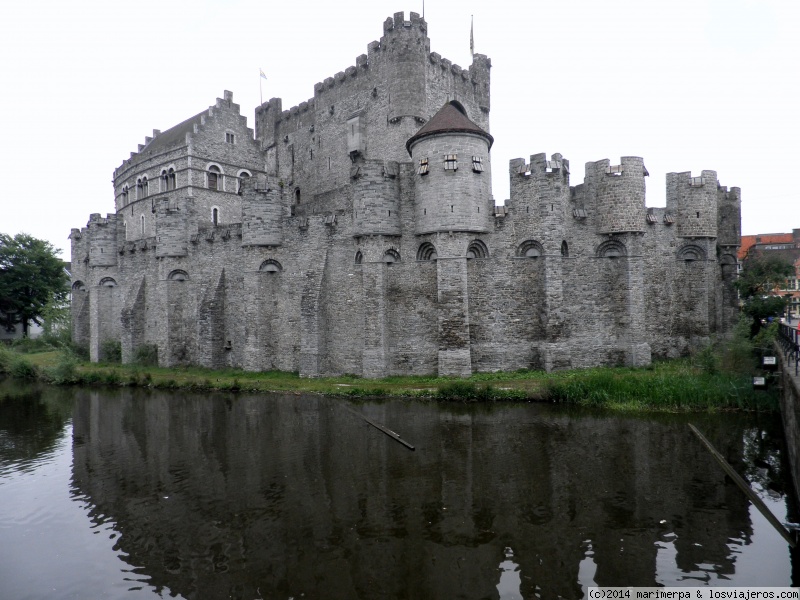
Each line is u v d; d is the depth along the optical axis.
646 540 14.54
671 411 27.17
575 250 37.56
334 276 40.22
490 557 13.89
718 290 42.16
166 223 48.88
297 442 24.02
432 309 37.50
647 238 38.69
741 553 13.73
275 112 62.69
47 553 14.84
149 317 52.41
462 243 35.75
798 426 15.02
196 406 32.72
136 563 14.19
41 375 47.19
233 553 14.52
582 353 37.25
